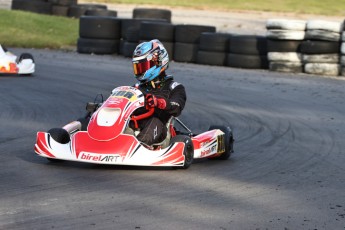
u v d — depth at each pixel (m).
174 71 29.86
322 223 9.49
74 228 8.76
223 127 14.09
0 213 9.34
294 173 12.79
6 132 15.96
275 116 20.03
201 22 53.06
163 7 64.38
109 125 12.03
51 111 19.28
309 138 16.80
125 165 12.73
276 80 28.28
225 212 9.81
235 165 13.33
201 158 14.05
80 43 36.69
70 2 52.09
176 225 9.05
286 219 9.62
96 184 11.16
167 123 12.94
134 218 9.30
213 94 23.94
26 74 27.17
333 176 12.66
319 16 59.69
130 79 26.98
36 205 9.79
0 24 43.41
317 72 30.67
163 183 11.42
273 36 31.20
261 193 11.09
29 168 12.27
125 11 59.50
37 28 44.28
